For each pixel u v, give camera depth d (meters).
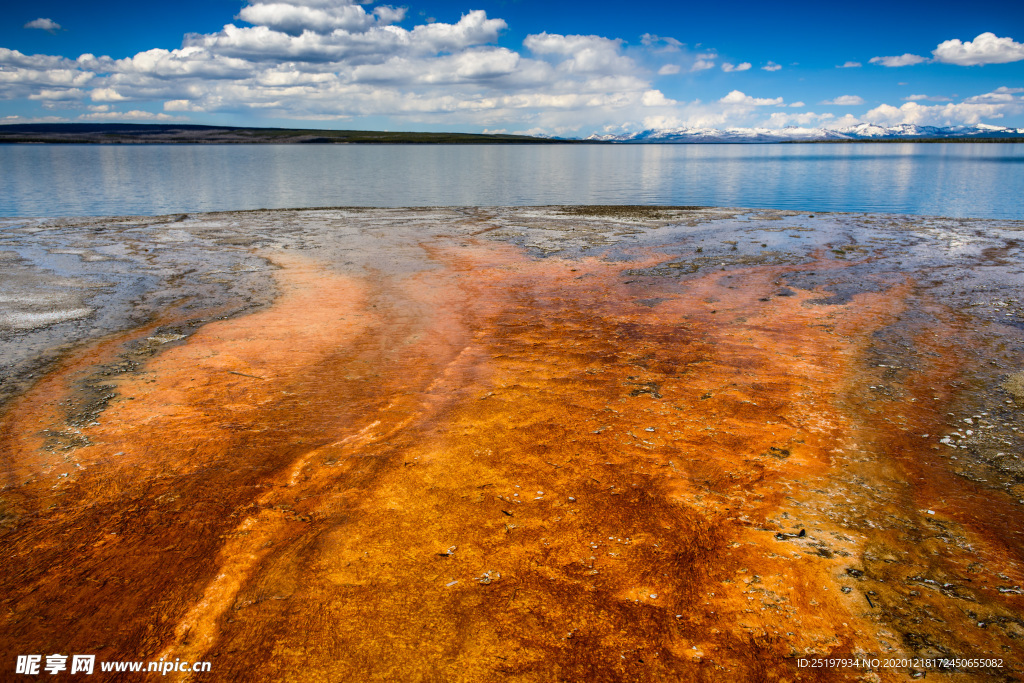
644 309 7.61
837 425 4.27
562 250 11.79
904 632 2.36
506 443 3.99
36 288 8.62
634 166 54.69
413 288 8.77
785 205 23.08
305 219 16.19
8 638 2.38
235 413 4.58
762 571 2.70
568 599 2.53
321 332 6.68
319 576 2.69
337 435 4.18
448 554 2.83
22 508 3.31
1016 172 40.75
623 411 4.51
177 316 7.30
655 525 3.05
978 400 4.72
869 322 6.91
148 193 26.75
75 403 4.80
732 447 3.92
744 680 2.13
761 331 6.61
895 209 21.55
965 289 8.45
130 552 2.91
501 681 2.12
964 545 2.91
